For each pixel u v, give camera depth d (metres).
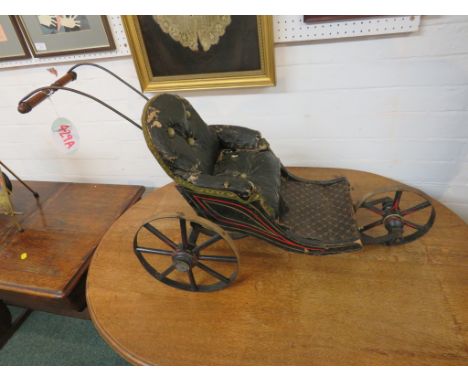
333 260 1.29
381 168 1.75
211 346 1.04
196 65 1.56
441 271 1.19
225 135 1.49
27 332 1.75
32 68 1.74
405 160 1.69
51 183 2.04
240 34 1.44
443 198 1.78
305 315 1.10
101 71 1.69
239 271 1.26
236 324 1.10
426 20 1.30
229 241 1.10
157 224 1.55
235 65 1.53
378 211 1.33
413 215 1.44
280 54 1.49
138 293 1.24
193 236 1.24
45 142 2.05
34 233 1.63
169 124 1.19
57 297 1.33
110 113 1.84
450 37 1.32
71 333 1.73
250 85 1.56
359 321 1.07
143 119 1.13
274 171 1.38
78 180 2.22
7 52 1.67
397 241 1.30
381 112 1.56
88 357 1.61
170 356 1.03
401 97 1.50
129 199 1.85
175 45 1.52
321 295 1.16
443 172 1.68
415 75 1.43
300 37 1.41
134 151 1.98
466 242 1.28
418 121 1.55
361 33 1.35
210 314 1.14
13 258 1.49
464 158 1.61
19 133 2.03
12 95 1.86
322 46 1.44
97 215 1.74
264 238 1.25
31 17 1.54
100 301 1.22
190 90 1.64
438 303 1.09
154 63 1.59
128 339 1.08
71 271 1.41
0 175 1.57
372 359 0.97
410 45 1.37
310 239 1.22
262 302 1.16
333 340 1.02
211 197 1.14
